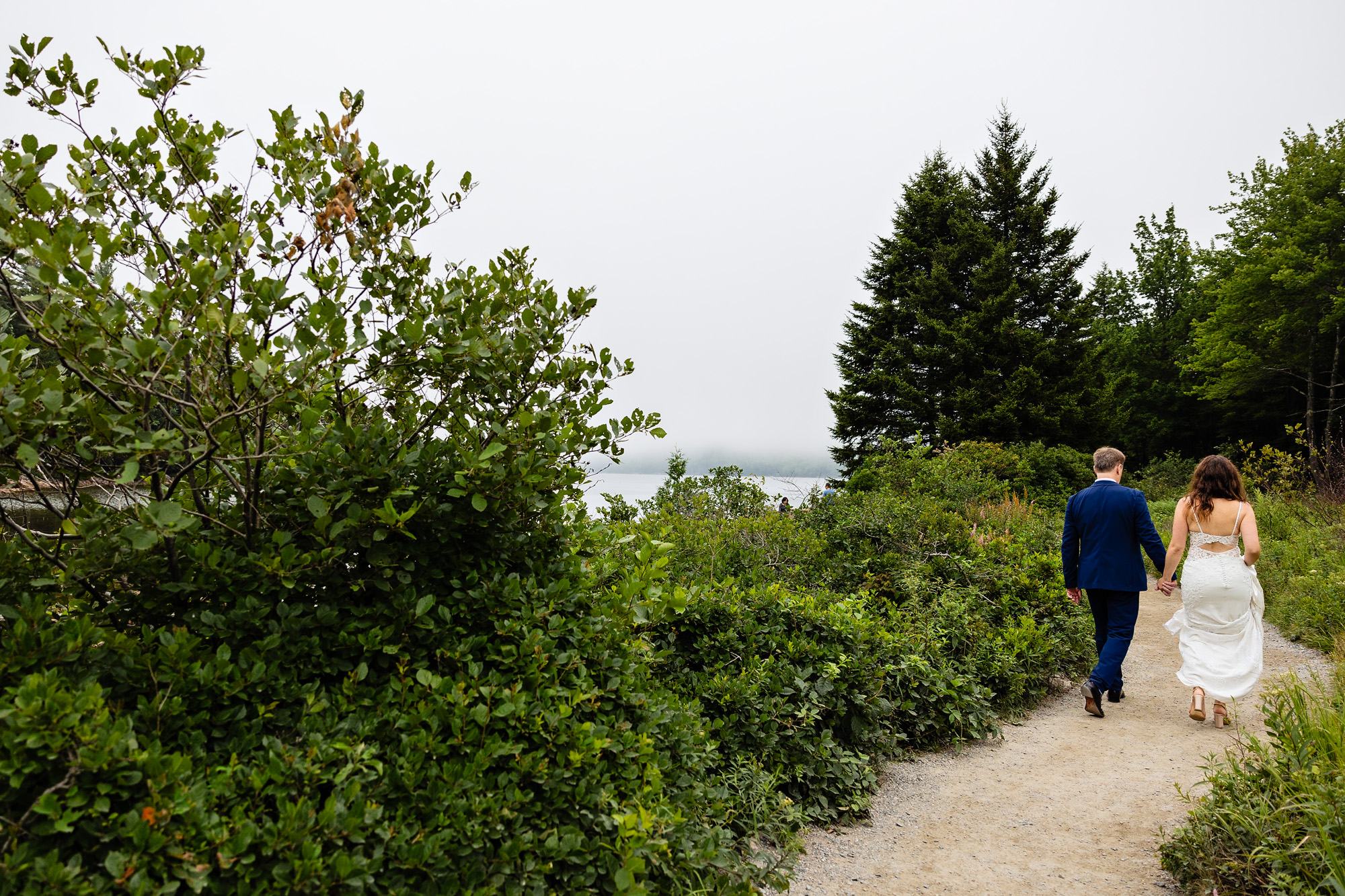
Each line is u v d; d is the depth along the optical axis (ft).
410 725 7.13
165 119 8.64
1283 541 35.68
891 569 21.99
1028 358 82.43
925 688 15.39
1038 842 10.93
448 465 8.80
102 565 7.26
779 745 12.10
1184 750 14.49
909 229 94.07
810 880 9.87
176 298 6.98
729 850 9.12
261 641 7.13
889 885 9.74
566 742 7.75
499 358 9.07
